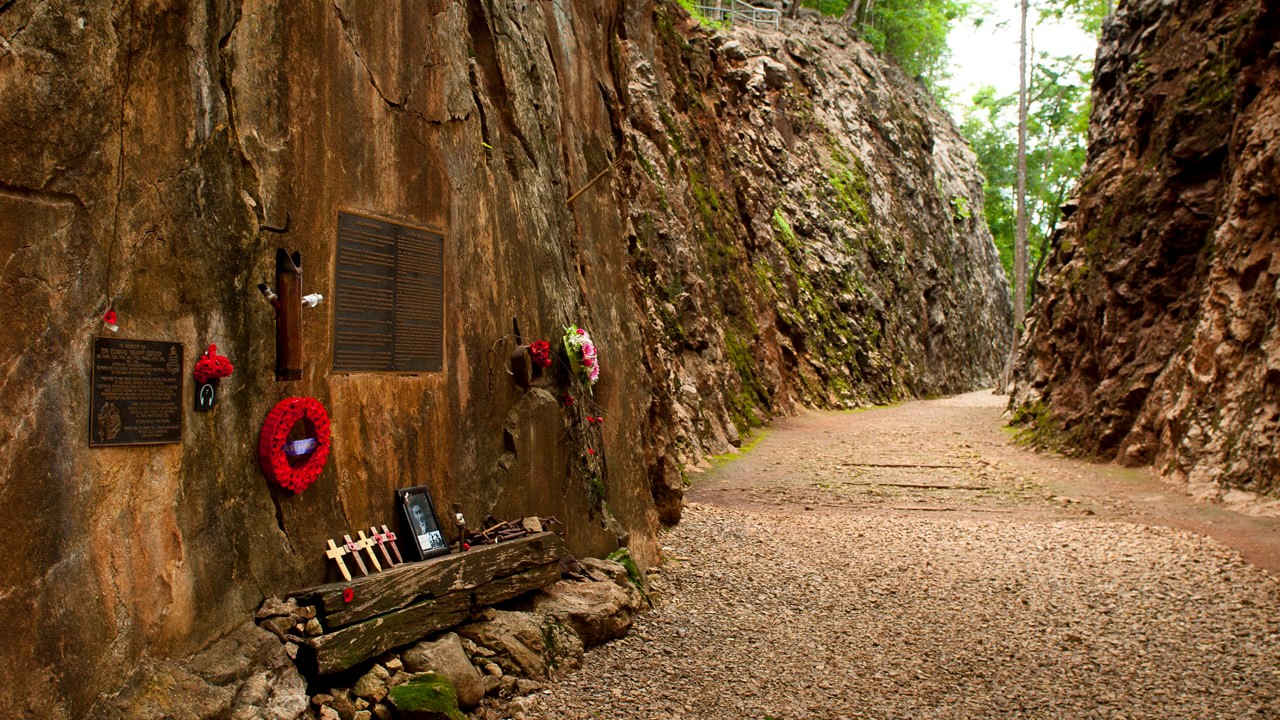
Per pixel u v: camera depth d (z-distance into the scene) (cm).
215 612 396
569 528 693
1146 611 770
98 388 348
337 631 431
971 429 2153
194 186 398
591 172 870
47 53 330
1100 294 1848
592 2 944
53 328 332
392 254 524
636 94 1872
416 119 554
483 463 604
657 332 1567
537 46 761
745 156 2655
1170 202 1716
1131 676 623
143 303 370
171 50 385
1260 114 1414
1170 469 1431
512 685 512
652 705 525
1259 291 1337
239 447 420
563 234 762
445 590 503
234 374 418
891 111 4059
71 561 334
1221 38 1686
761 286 2472
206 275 403
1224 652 673
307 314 462
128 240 364
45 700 319
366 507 496
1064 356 2005
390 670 458
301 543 450
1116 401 1694
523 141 704
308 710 403
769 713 530
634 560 791
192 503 390
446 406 569
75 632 333
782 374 2416
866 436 1994
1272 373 1248
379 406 511
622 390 838
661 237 1741
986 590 826
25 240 322
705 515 1098
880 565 902
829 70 3741
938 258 4162
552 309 711
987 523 1109
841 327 2906
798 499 1256
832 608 758
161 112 380
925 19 4872
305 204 463
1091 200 2033
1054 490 1365
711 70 2603
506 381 639
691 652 625
